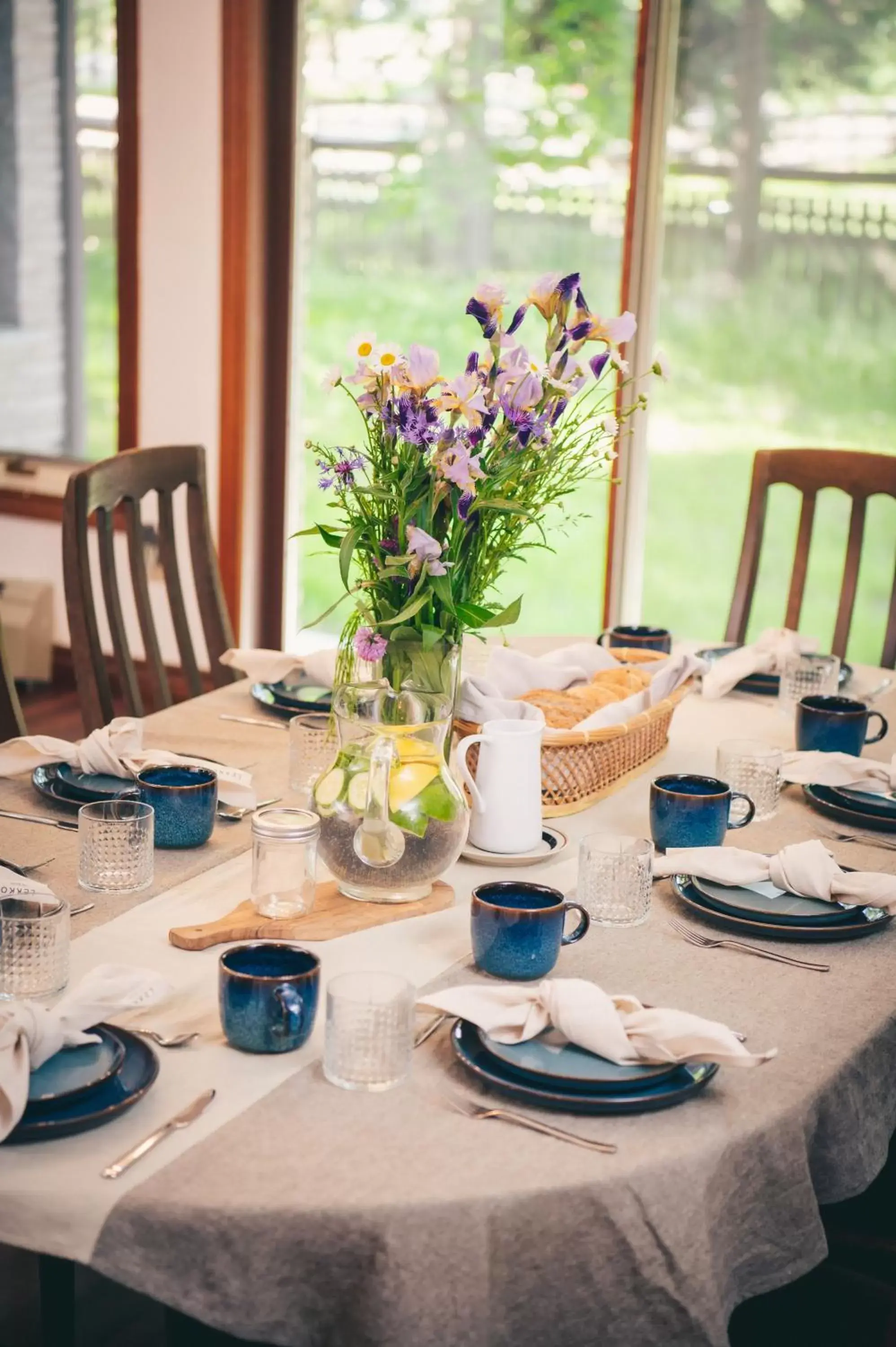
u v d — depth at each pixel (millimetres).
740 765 1888
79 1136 1082
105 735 1865
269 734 2145
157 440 4547
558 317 1632
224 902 1522
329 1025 1164
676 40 3920
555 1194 1036
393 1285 1006
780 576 4117
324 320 4465
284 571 4590
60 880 1562
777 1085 1197
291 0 4246
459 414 1554
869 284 3885
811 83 3836
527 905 1410
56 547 4824
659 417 4148
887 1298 1384
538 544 1702
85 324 4664
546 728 1781
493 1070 1181
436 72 4199
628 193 4008
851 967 1431
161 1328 1870
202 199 4328
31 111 4566
